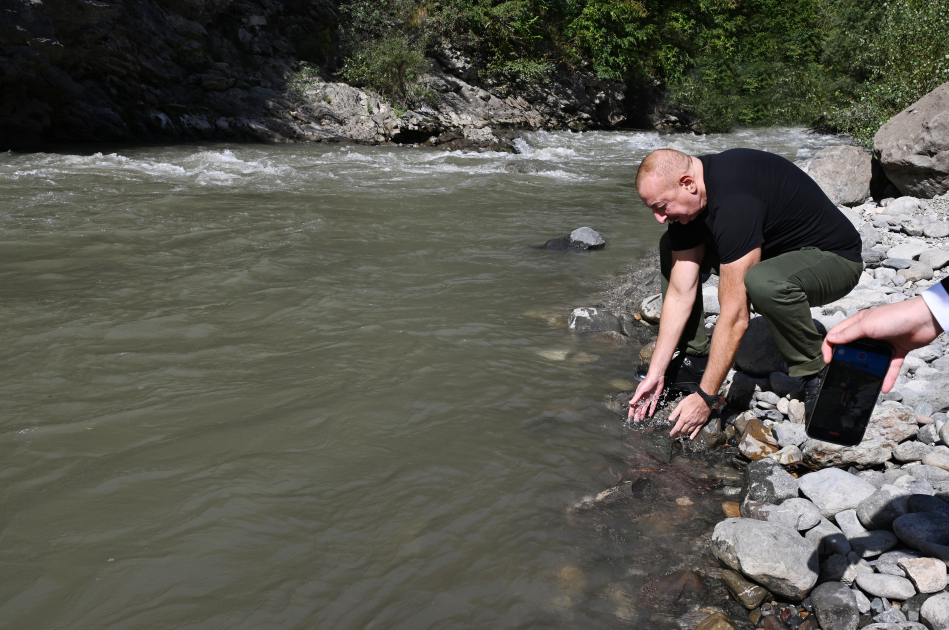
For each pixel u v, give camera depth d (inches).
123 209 299.0
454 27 804.0
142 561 92.5
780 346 127.5
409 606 86.4
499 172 464.1
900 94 375.9
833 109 465.7
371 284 209.9
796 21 1060.5
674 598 89.6
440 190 385.4
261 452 119.0
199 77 625.0
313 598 87.0
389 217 306.3
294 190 365.1
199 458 116.7
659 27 989.8
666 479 117.3
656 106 971.3
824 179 301.4
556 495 110.7
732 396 140.9
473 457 120.2
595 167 516.7
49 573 89.8
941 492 103.4
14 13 476.7
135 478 110.7
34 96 515.8
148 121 575.5
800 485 108.5
